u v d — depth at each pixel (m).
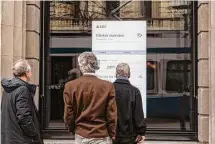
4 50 7.83
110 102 4.99
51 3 8.94
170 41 8.73
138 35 8.69
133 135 5.80
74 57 8.88
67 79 8.88
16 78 5.15
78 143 5.02
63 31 8.93
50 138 8.69
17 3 8.05
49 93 8.86
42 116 8.74
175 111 8.65
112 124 5.00
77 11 8.90
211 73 7.80
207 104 8.10
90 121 4.98
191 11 8.71
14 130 5.05
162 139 8.58
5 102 5.12
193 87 8.62
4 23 7.86
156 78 8.67
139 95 5.79
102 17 8.82
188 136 8.56
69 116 5.05
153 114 8.65
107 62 8.65
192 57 8.66
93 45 8.71
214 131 7.70
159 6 8.79
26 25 8.38
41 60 8.83
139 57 8.66
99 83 5.02
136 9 8.80
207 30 8.11
